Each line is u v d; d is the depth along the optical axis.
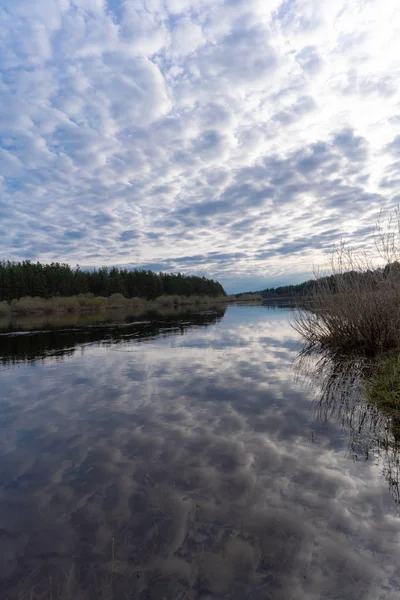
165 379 5.76
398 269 6.83
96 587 1.66
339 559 1.75
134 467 2.81
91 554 1.88
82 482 2.62
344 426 3.48
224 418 3.85
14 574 1.76
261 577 1.67
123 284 73.94
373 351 7.18
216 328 14.62
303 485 2.44
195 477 2.61
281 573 1.69
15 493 2.50
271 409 4.09
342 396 4.49
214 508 2.23
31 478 2.71
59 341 11.41
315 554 1.80
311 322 9.41
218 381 5.52
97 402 4.63
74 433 3.59
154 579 1.69
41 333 14.23
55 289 65.88
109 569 1.77
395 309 6.79
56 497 2.44
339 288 7.99
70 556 1.88
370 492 2.32
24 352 9.16
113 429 3.65
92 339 11.79
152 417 3.96
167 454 3.01
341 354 7.45
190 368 6.57
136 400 4.65
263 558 1.79
